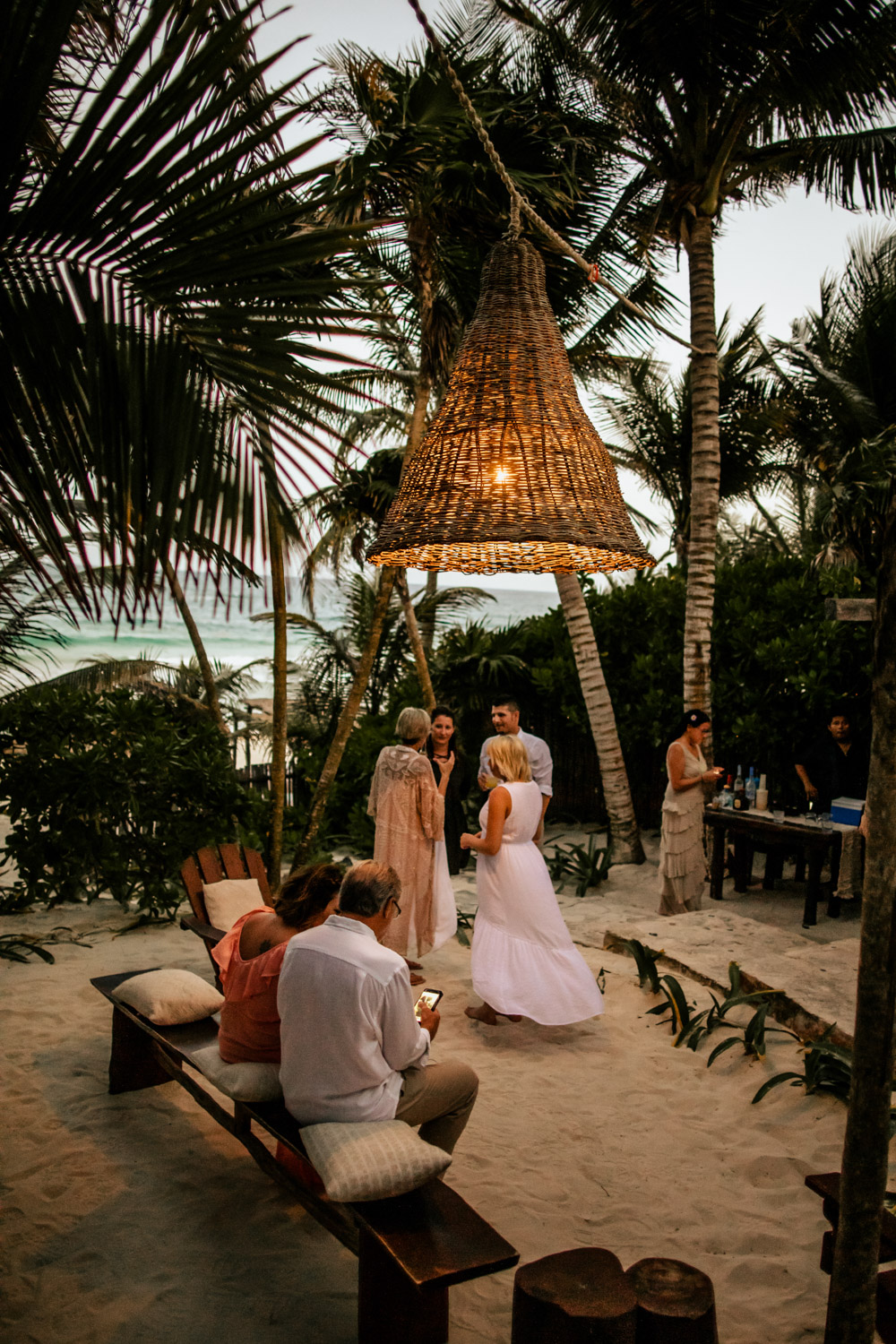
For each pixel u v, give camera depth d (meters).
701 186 8.34
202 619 66.81
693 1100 4.07
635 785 11.02
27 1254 2.94
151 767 6.88
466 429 2.48
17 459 2.39
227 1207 3.21
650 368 14.28
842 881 7.00
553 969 4.73
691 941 5.74
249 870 5.31
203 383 2.57
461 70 6.89
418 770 5.43
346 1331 2.62
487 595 15.09
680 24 7.32
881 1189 2.02
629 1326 2.04
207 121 2.35
